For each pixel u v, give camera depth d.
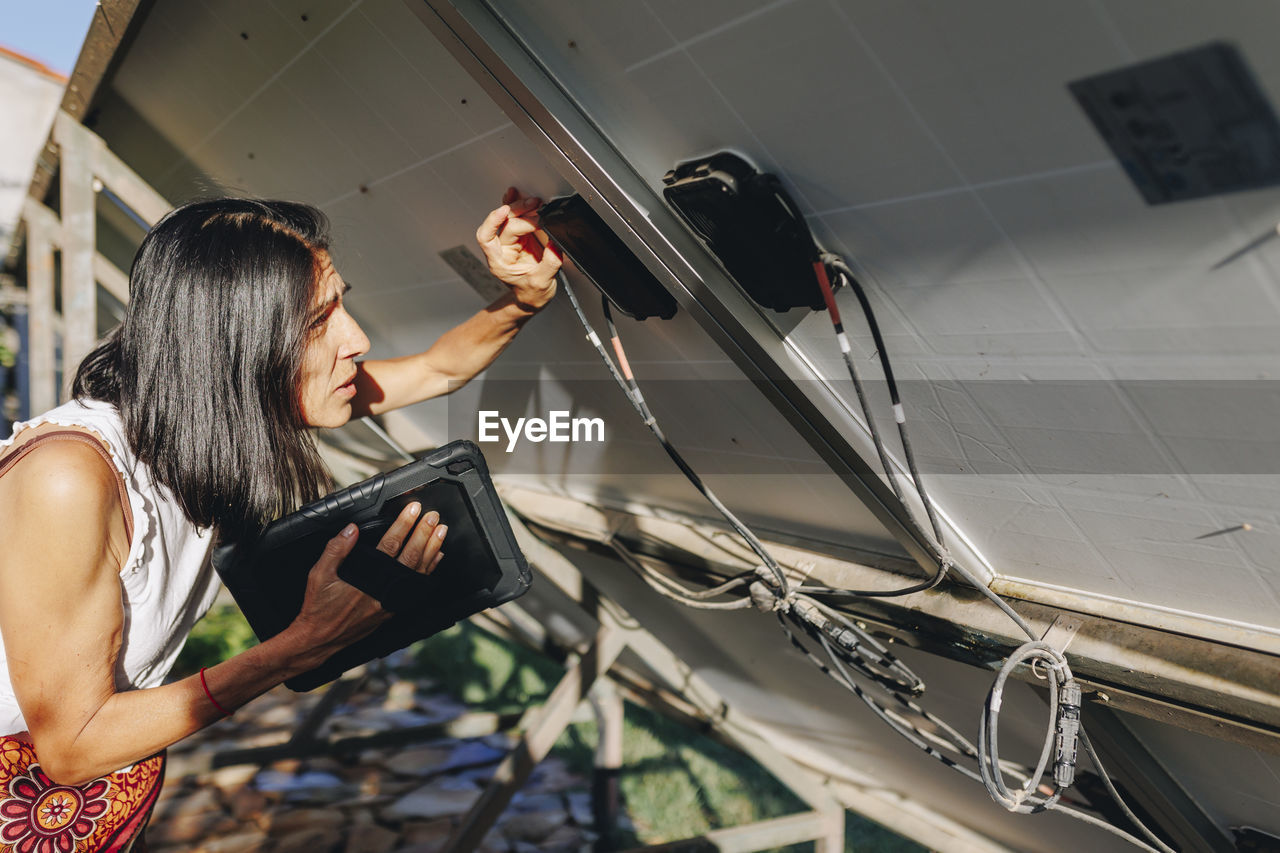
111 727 0.95
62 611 0.91
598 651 2.47
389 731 3.55
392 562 1.04
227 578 1.11
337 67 1.39
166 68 1.77
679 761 3.91
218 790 3.77
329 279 1.16
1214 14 0.59
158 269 1.04
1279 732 0.96
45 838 1.04
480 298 1.76
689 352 1.38
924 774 2.33
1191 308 0.78
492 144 1.29
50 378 2.84
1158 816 1.45
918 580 1.38
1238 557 0.98
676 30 0.88
